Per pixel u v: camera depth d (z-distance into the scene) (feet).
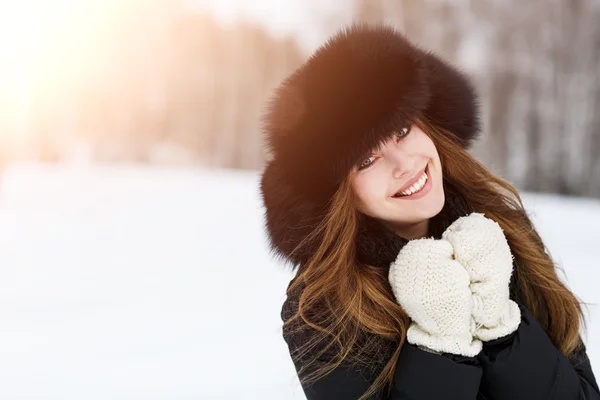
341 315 3.46
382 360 3.54
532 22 61.87
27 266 16.26
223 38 73.15
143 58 71.41
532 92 60.08
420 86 3.33
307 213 3.51
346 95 3.30
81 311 11.61
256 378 7.62
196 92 72.54
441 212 3.95
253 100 73.10
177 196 32.19
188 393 7.23
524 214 4.15
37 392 7.64
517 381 3.32
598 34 59.41
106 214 26.25
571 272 12.67
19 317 11.27
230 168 72.28
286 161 3.44
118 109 70.59
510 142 59.57
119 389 7.56
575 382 3.41
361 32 3.49
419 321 3.34
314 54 3.52
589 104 58.08
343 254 3.47
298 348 3.57
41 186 37.32
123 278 14.58
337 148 3.31
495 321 3.34
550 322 3.99
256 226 22.27
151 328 10.28
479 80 61.57
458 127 3.94
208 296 12.39
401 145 3.50
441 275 3.26
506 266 3.37
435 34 66.28
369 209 3.54
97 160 69.41
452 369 3.26
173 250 18.12
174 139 72.18
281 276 14.11
